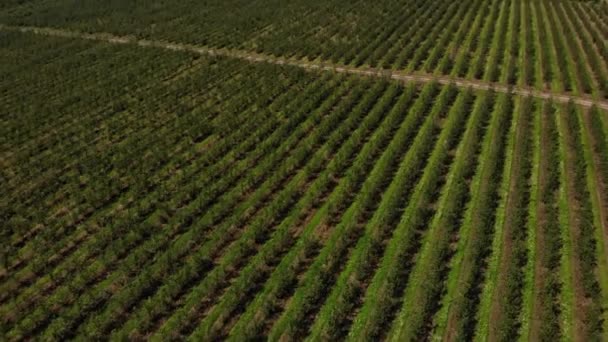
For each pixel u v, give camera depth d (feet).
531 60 201.26
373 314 93.09
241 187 131.13
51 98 193.77
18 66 225.76
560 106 169.37
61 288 104.47
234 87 190.90
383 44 230.27
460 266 104.73
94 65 224.74
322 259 108.58
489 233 112.78
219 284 102.68
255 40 246.27
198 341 90.12
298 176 137.59
